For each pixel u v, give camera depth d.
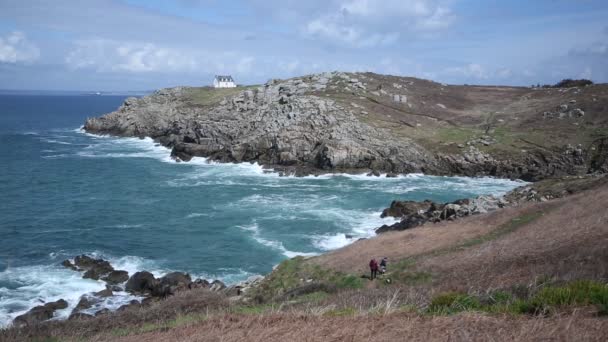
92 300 28.61
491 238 28.30
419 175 68.12
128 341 11.55
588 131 77.31
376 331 8.50
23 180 62.84
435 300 10.56
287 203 52.22
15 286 30.59
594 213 27.45
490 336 7.49
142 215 47.47
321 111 78.75
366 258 28.56
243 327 10.45
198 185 60.94
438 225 34.56
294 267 28.92
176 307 19.19
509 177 67.50
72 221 45.12
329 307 12.02
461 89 124.75
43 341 14.99
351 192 57.50
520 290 12.05
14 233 41.19
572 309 8.59
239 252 37.66
